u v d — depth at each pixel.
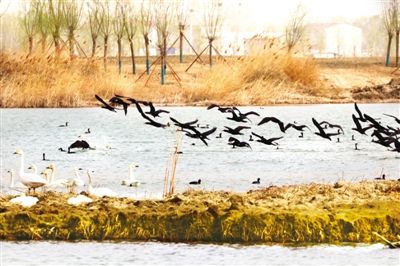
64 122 64.06
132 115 69.25
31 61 75.00
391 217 22.94
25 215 23.16
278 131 58.66
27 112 70.25
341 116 67.25
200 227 22.80
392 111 71.44
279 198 25.12
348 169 39.31
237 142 27.00
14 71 75.00
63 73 74.88
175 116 67.56
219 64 77.69
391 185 27.20
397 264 21.28
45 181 29.92
